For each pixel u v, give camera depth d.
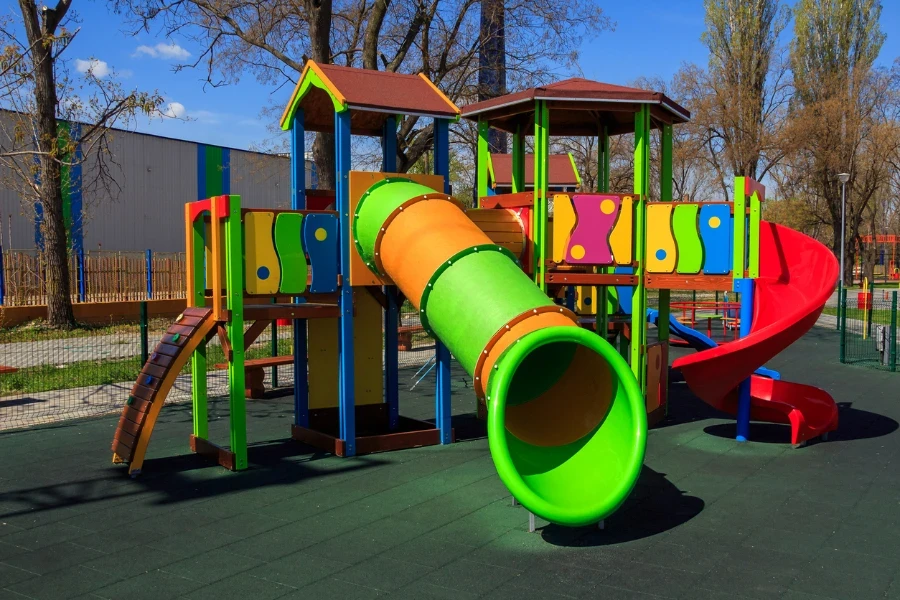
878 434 7.75
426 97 7.39
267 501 5.50
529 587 3.92
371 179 6.86
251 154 38.81
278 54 16.72
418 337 17.05
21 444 7.37
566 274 7.60
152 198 34.59
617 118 9.22
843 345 13.39
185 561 4.32
